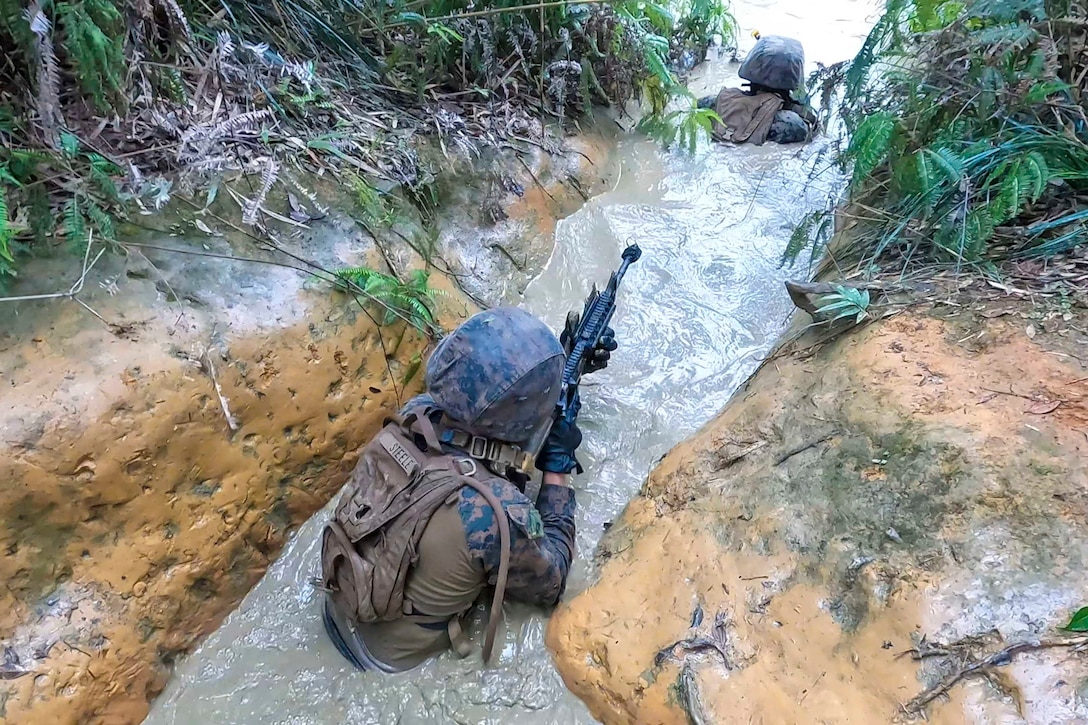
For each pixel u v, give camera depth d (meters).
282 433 2.44
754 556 2.15
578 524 2.60
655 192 4.04
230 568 2.34
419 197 3.20
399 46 3.60
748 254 3.58
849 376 2.41
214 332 2.31
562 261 3.55
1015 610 1.76
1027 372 2.20
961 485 1.99
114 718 2.03
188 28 2.84
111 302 2.19
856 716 1.77
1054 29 2.80
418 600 2.10
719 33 5.62
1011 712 1.64
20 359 2.01
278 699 2.17
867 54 3.42
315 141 2.99
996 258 2.63
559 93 4.01
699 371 3.05
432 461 2.09
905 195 2.99
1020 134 2.77
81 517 2.02
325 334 2.54
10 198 2.21
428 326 2.85
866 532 2.04
